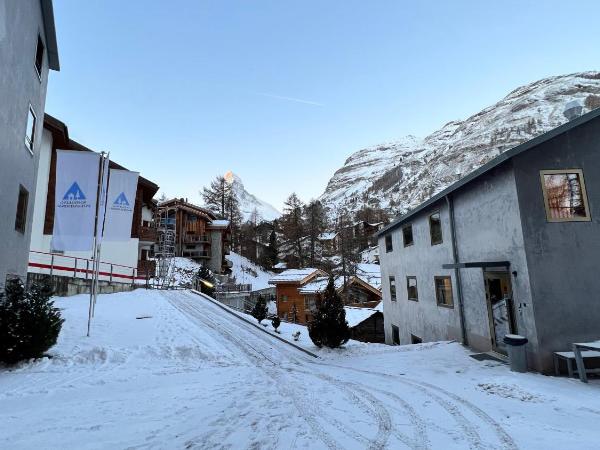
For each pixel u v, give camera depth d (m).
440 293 13.91
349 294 36.72
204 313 18.88
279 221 80.12
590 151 9.17
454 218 12.32
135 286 26.94
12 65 10.30
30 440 4.73
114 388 7.48
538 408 5.73
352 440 4.74
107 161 12.97
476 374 8.17
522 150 8.83
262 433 5.05
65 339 10.85
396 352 11.98
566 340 8.26
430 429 5.06
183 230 50.19
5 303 8.80
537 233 8.66
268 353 12.34
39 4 12.79
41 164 21.23
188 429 5.21
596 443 4.34
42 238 20.97
